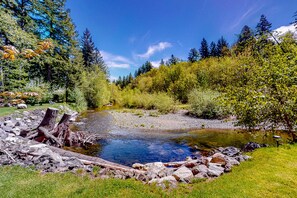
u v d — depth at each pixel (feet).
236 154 22.72
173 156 27.58
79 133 34.30
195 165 19.17
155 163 21.63
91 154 27.73
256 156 18.75
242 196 11.59
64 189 12.58
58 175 14.87
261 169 15.34
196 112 66.80
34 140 27.02
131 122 55.98
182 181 14.49
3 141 22.27
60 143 29.43
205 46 234.58
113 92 151.94
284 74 20.95
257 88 22.66
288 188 12.44
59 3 78.84
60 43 81.46
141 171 17.92
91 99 101.40
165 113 76.64
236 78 25.75
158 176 16.35
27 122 39.40
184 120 59.67
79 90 88.74
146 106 100.17
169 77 153.28
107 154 28.04
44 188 12.62
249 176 14.26
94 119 60.34
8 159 17.65
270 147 21.15
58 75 85.25
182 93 112.68
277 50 22.65
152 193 12.35
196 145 32.76
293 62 20.66
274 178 13.75
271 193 11.89
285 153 18.80
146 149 30.83
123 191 12.44
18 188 12.53
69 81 87.56
